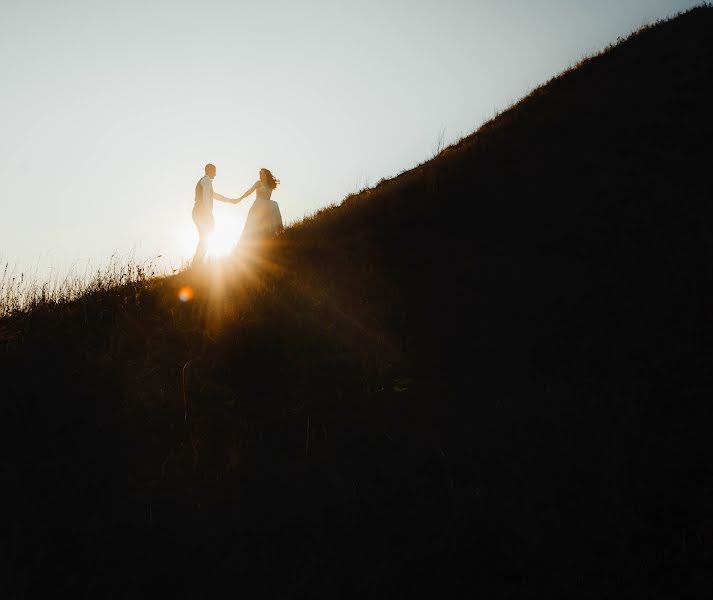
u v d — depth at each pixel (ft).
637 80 50.31
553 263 26.27
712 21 60.44
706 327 20.26
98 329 22.02
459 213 32.19
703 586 10.89
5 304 24.48
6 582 11.38
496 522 12.72
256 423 16.80
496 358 19.94
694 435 15.02
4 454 15.11
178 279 27.78
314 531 12.92
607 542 12.06
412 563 11.89
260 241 32.30
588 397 17.28
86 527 13.01
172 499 13.96
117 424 16.55
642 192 32.07
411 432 16.24
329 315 22.97
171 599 11.37
